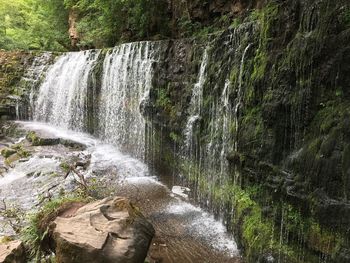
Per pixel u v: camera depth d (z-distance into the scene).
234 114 5.41
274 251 4.20
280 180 4.13
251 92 4.84
